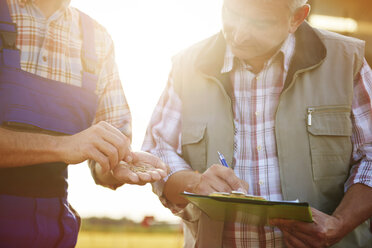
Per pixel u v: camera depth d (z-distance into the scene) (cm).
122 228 2178
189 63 202
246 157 183
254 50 172
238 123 187
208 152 186
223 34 183
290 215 138
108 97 172
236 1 166
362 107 183
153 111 207
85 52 157
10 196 131
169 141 198
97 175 167
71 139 136
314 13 402
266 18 165
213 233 175
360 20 386
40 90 139
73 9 162
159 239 2445
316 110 179
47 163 141
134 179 147
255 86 188
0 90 132
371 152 175
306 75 184
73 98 148
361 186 167
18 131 130
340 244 172
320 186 175
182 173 178
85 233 2114
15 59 135
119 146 141
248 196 135
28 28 142
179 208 181
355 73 186
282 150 177
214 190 158
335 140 178
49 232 138
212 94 192
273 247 174
